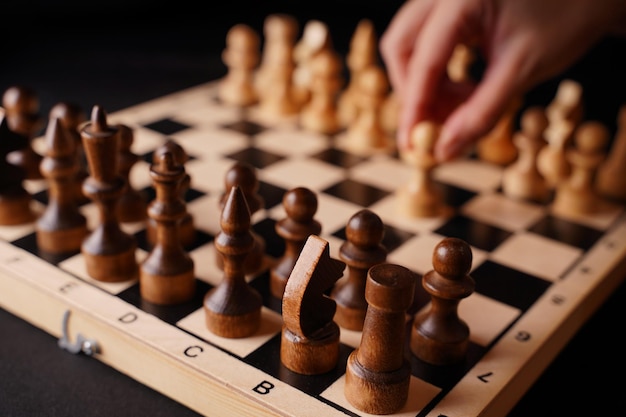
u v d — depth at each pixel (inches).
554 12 23.7
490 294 21.4
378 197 25.3
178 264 20.4
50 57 35.8
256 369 18.8
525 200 25.6
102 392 19.2
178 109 30.2
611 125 30.4
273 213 24.2
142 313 20.1
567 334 20.9
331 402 18.1
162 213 20.0
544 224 24.4
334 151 27.8
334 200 25.0
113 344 19.7
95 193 20.6
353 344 19.7
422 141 24.1
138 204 23.5
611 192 25.9
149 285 20.3
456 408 18.2
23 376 19.5
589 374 20.1
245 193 21.3
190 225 22.6
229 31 42.0
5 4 39.4
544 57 23.8
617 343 21.0
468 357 19.5
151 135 28.1
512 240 23.6
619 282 23.1
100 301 20.3
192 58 36.9
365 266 19.6
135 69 34.8
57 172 21.6
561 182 26.0
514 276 22.1
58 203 22.0
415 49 26.3
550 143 27.7
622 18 24.8
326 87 29.0
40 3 40.8
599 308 22.3
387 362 17.8
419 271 22.2
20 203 22.9
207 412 18.8
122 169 23.2
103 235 20.9
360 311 19.9
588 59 38.4
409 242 23.3
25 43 37.5
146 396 19.2
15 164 23.1
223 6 47.1
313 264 18.0
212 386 18.6
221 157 27.0
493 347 19.7
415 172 24.5
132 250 21.1
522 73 23.8
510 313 20.8
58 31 40.0
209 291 20.4
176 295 20.4
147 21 43.1
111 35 40.1
